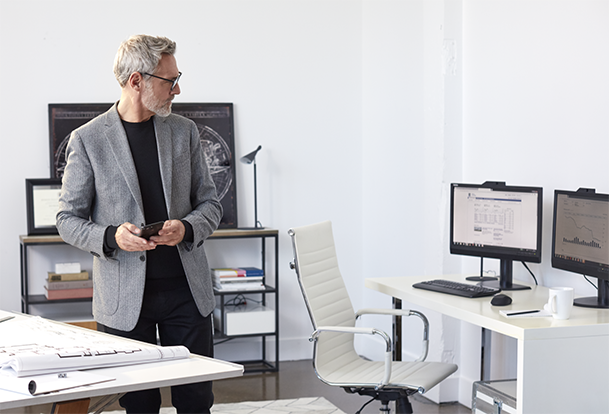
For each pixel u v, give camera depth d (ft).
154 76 6.89
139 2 14.08
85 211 7.13
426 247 12.52
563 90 9.48
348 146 15.56
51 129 13.52
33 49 13.51
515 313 7.35
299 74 15.17
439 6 11.94
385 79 14.44
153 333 7.26
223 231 13.70
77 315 13.71
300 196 15.28
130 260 6.91
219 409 11.53
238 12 14.71
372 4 14.99
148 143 7.22
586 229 8.17
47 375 4.12
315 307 8.70
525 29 10.30
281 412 11.35
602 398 6.95
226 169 14.56
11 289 13.52
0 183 13.39
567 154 9.42
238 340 14.94
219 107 14.56
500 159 10.97
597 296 8.40
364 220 15.65
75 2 13.71
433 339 12.50
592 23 8.90
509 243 9.49
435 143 12.17
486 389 7.72
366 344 15.58
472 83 11.75
